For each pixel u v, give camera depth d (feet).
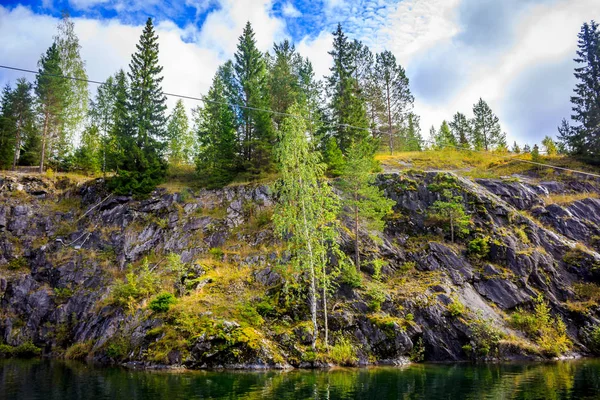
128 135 143.13
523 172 157.07
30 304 105.60
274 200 126.62
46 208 130.31
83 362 84.43
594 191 140.46
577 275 108.17
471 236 115.14
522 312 98.22
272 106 162.50
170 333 79.66
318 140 145.07
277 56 179.01
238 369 73.77
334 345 83.30
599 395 49.47
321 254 91.81
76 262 114.11
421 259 109.70
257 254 107.24
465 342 88.02
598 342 92.07
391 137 192.44
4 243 117.80
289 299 90.12
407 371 71.92
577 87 171.01
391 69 194.59
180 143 195.42
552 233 118.01
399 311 91.30
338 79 167.53
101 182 137.39
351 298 92.84
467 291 100.42
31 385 57.72
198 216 124.98
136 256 115.75
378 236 112.68
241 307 87.15
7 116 159.43
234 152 144.77
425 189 127.34
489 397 48.98
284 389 54.29
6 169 153.89
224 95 154.10
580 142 165.78
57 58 164.96
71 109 170.71
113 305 95.50
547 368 73.97
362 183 110.63
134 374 67.77
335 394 50.93
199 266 102.53
